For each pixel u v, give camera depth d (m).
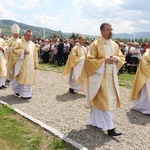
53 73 17.78
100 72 6.53
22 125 7.07
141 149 6.00
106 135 6.68
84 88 7.16
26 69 10.18
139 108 9.11
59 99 10.34
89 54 6.65
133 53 20.47
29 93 10.34
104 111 6.63
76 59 11.27
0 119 7.41
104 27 6.60
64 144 5.95
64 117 8.01
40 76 16.12
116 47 6.93
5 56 12.20
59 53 22.83
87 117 8.07
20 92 10.43
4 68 12.00
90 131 6.88
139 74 9.02
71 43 23.67
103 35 6.68
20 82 10.12
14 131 6.59
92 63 6.53
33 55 10.48
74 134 6.65
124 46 21.20
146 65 8.88
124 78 17.20
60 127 7.12
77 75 11.28
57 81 14.41
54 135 6.44
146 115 8.78
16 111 8.16
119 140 6.43
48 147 5.83
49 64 23.86
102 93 6.55
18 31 12.49
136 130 7.23
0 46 12.12
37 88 12.30
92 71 6.57
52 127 7.09
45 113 8.38
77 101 10.10
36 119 7.51
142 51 21.22
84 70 6.92
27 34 10.33
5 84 13.05
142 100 9.02
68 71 11.48
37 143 5.98
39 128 6.92
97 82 6.57
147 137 6.74
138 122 7.97
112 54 6.74
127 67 21.09
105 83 6.61
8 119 7.46
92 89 6.63
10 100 9.95
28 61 10.23
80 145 5.83
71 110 8.83
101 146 6.03
